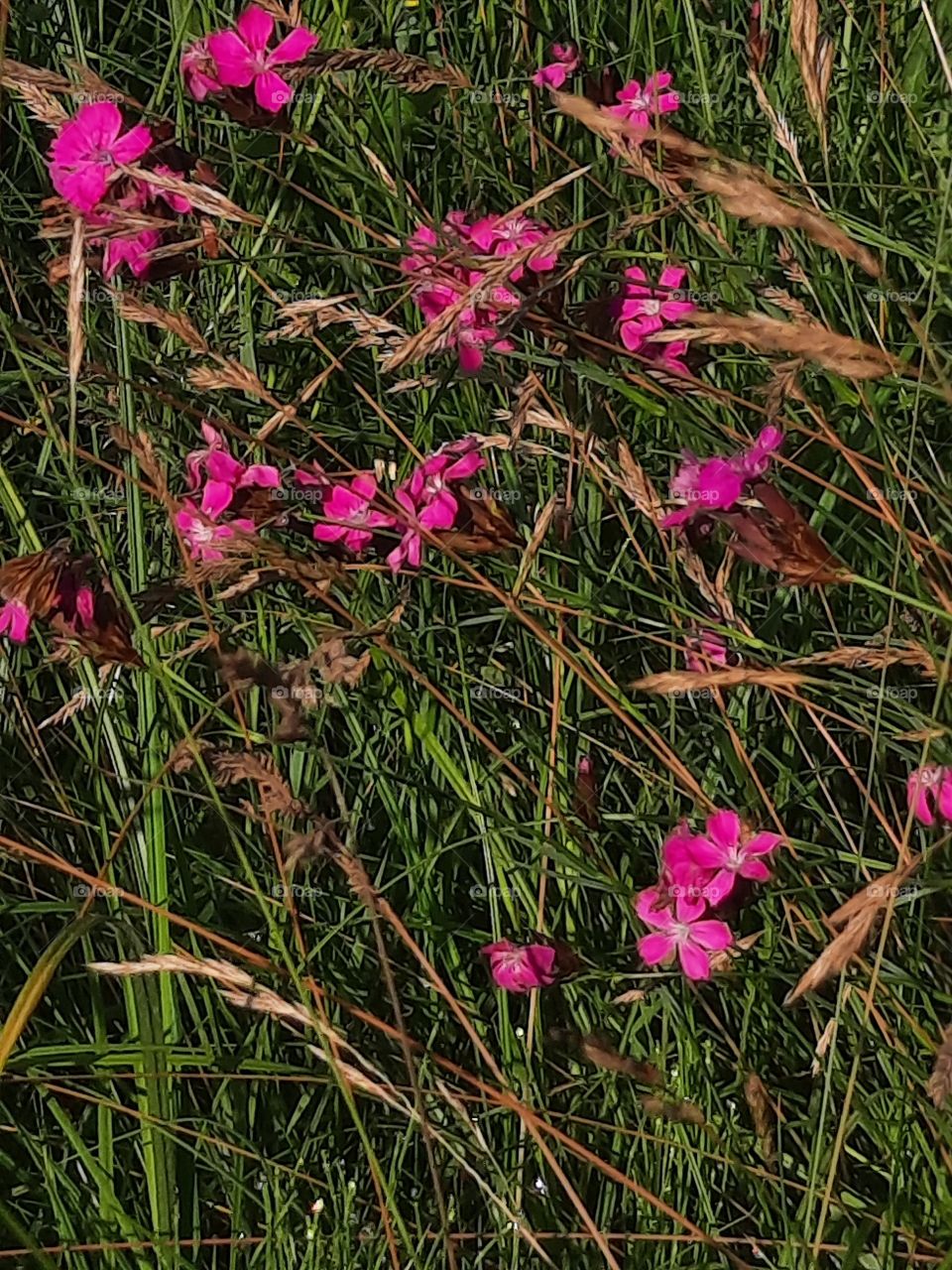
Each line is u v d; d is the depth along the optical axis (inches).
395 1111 21.4
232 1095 21.2
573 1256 20.6
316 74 22.4
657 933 19.5
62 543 19.6
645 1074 18.9
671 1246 20.4
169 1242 19.4
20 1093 21.7
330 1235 20.7
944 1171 19.6
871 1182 21.2
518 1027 22.0
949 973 21.0
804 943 21.1
